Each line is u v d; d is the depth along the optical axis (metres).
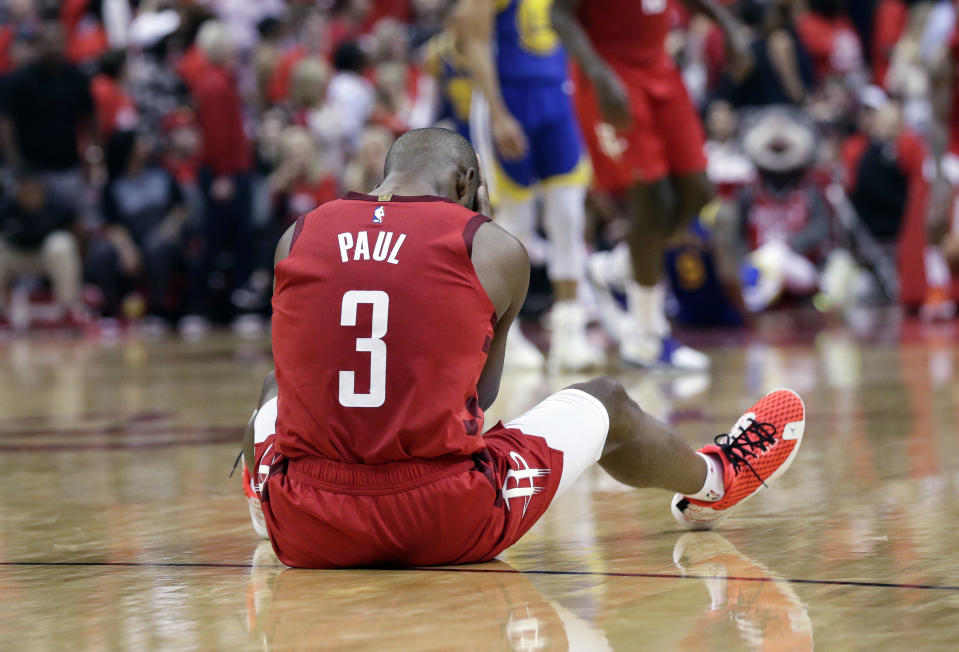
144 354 27.66
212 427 14.61
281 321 7.30
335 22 44.53
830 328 30.78
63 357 27.34
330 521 7.07
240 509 9.43
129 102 38.62
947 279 34.28
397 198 7.37
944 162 33.53
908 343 25.09
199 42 38.84
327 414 7.07
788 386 17.33
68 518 9.18
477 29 19.62
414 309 7.04
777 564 7.16
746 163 35.34
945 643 5.41
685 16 44.44
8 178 36.72
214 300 38.66
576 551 7.71
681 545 7.83
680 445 8.02
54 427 14.95
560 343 20.98
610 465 7.98
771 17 40.88
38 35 36.50
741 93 39.69
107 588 6.92
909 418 13.55
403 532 7.07
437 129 7.77
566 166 20.59
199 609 6.38
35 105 36.34
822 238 35.31
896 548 7.48
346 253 7.19
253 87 42.59
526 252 7.38
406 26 46.91
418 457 7.04
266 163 38.81
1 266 36.59
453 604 6.32
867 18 47.69
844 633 5.61
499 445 7.42
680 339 28.22
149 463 11.89
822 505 8.96
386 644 5.59
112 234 37.78
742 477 8.26
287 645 5.62
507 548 7.86
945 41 32.75
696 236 31.36
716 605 6.18
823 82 43.75
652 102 18.84
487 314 7.16
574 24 18.19
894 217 37.62
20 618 6.28
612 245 33.19
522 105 20.23
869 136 38.12
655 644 5.50
